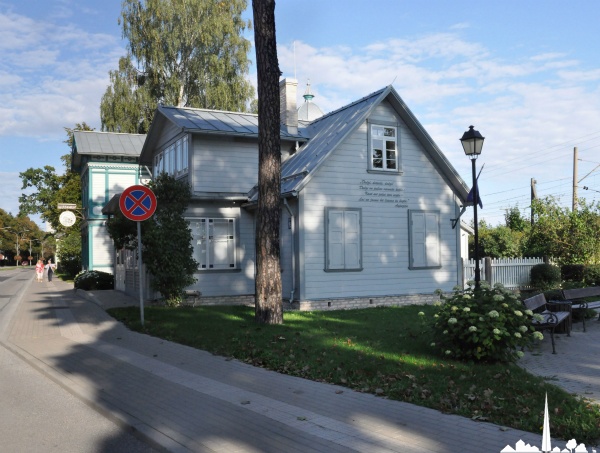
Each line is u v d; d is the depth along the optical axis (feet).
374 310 57.98
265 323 44.73
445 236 68.59
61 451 18.71
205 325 44.09
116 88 124.57
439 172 68.44
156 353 35.06
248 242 67.87
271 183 44.93
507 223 128.36
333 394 24.57
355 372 27.73
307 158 63.52
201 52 122.72
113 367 31.30
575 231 84.48
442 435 18.80
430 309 58.65
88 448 19.02
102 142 117.08
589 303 53.26
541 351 36.76
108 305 60.29
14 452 18.63
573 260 83.56
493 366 29.14
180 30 121.39
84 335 43.21
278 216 45.34
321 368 28.91
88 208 115.14
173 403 23.50
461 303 31.19
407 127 66.49
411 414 21.33
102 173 115.14
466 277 75.15
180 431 19.80
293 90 72.90
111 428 21.30
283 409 22.27
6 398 25.95
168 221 58.18
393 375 26.94
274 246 45.11
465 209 69.26
